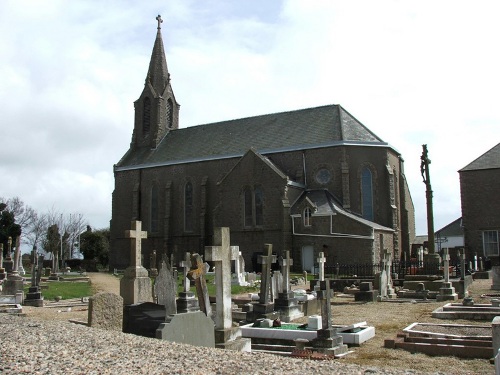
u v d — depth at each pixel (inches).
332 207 1740.9
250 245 1882.4
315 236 1717.5
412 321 660.1
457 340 475.5
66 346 360.5
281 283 811.4
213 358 330.6
